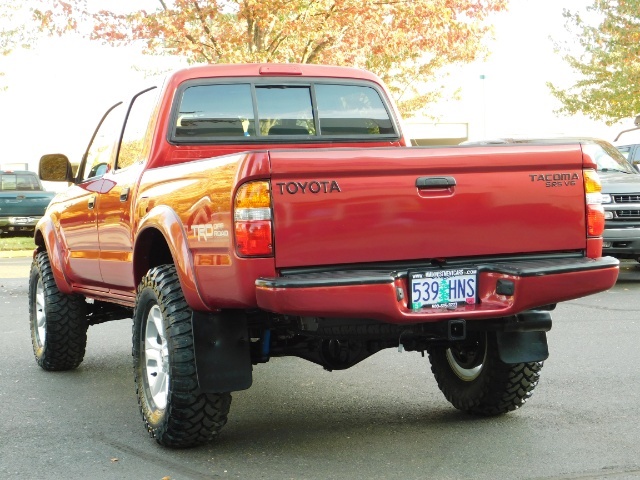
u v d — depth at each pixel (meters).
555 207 5.22
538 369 5.86
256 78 6.48
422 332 5.13
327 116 6.70
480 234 5.06
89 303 8.04
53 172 7.64
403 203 4.89
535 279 4.97
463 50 25.81
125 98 7.07
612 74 29.58
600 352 8.39
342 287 4.66
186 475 4.90
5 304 12.80
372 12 19.73
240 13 19.19
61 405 6.71
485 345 5.86
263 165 4.65
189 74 6.30
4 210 27.00
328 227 4.77
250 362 5.19
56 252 7.64
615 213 13.52
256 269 4.68
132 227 6.10
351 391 7.06
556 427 5.75
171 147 6.20
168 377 5.25
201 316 5.17
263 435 5.74
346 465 5.02
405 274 4.90
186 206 5.21
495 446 5.34
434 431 5.73
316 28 19.48
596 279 5.12
